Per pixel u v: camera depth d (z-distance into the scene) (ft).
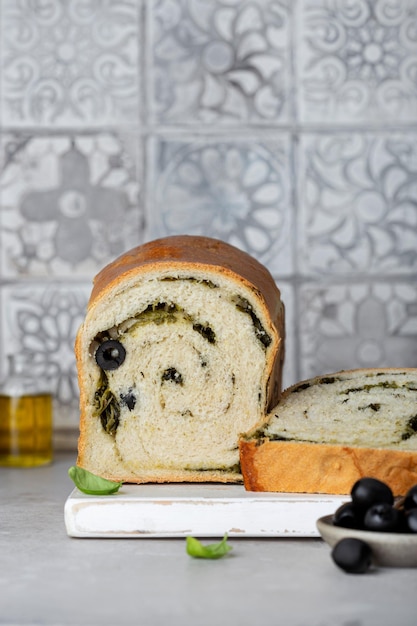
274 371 3.82
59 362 5.49
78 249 5.48
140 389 3.70
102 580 2.78
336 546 2.84
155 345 3.71
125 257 3.97
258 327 3.69
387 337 5.43
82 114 5.48
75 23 5.48
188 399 3.70
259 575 2.83
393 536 2.83
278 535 3.24
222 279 3.68
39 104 5.49
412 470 3.27
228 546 3.05
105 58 5.47
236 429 3.70
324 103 5.44
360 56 5.45
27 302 5.49
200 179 5.45
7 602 2.58
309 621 2.41
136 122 5.47
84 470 3.43
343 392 3.89
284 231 5.43
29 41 5.49
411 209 5.45
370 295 5.43
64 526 3.53
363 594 2.64
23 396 4.98
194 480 3.67
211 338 3.70
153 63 5.45
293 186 5.43
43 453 5.03
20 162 5.48
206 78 5.45
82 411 3.68
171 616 2.46
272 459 3.37
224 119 5.44
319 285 5.43
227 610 2.51
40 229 5.49
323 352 5.43
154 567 2.92
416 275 5.43
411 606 2.53
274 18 5.44
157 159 5.46
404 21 5.46
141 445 3.69
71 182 5.48
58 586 2.72
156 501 3.27
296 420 3.60
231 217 5.44
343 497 3.27
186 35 5.45
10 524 3.58
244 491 3.43
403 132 5.45
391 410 3.71
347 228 5.43
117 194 5.47
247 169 5.44
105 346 3.68
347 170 5.44
